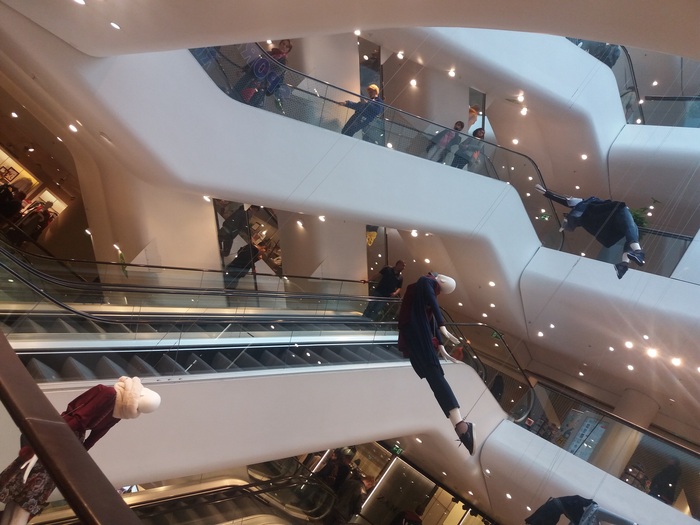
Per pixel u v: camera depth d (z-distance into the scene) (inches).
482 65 432.1
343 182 356.5
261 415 290.0
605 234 291.1
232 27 181.5
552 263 469.1
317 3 158.1
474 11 158.4
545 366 603.2
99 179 382.0
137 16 180.2
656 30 144.6
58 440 43.9
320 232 446.0
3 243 323.9
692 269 396.2
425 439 421.4
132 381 99.3
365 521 541.0
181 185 296.5
